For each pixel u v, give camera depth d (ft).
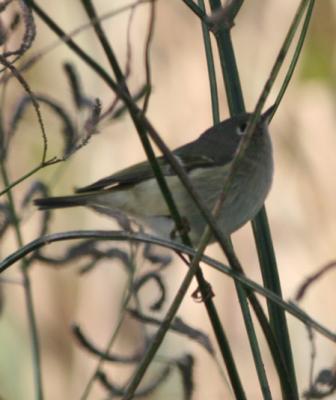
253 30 36.06
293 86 36.47
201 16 20.56
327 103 36.17
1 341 37.47
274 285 20.38
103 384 22.66
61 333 37.24
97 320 36.65
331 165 35.60
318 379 19.02
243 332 35.78
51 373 36.96
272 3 36.01
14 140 37.14
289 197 35.83
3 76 20.90
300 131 36.14
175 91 35.65
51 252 36.22
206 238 16.83
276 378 35.50
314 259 35.14
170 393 32.12
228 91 21.24
